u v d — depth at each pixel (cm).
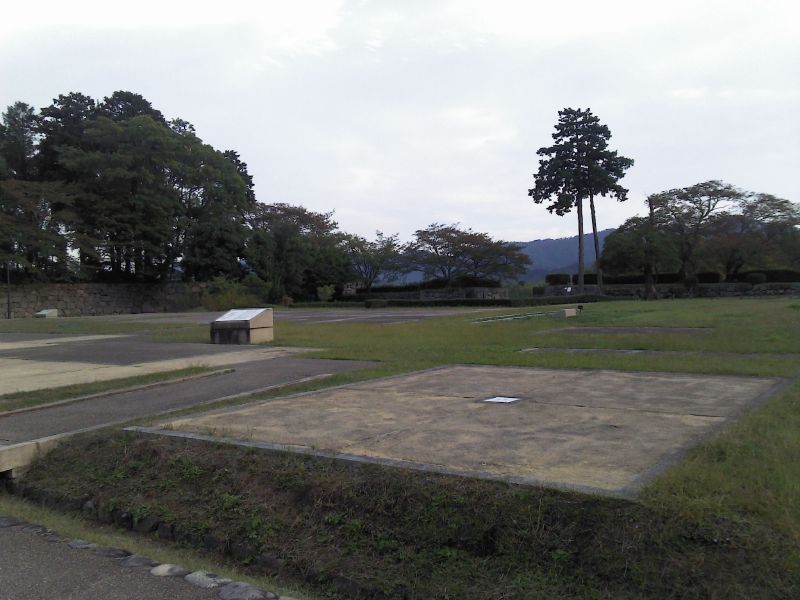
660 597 313
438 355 1239
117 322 2941
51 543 431
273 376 1021
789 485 385
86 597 346
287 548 410
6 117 4566
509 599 331
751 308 2741
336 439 556
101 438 611
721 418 591
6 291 4112
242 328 1612
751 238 4925
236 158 6059
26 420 725
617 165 5041
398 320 2666
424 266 5625
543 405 689
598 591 326
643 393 747
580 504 372
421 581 358
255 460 509
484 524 381
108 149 4541
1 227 3831
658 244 4762
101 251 4459
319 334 1862
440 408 691
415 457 484
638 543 340
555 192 5150
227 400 802
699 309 2827
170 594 349
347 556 392
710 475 402
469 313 3234
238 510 455
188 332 2108
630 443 508
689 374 889
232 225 5003
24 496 561
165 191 4631
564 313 2494
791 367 920
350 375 985
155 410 758
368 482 441
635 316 2455
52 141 4516
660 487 381
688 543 332
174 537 455
